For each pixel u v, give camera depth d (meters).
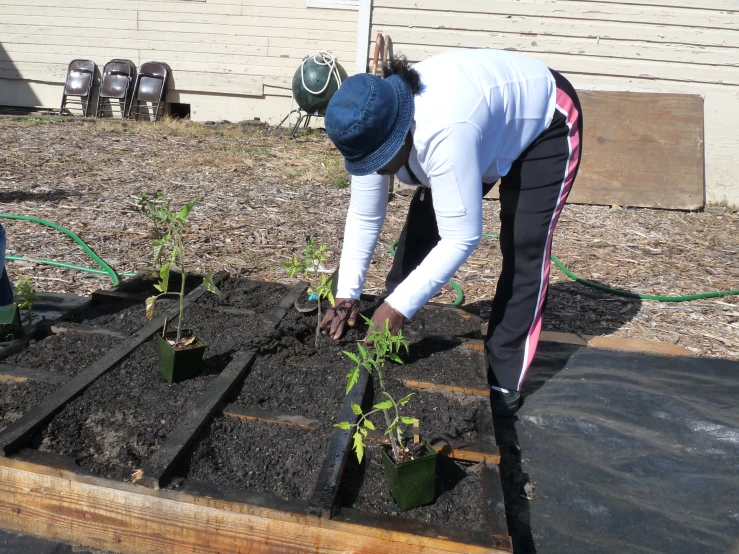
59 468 1.92
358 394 2.44
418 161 2.13
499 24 6.78
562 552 2.06
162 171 7.02
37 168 6.78
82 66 11.34
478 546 1.75
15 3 11.36
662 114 6.73
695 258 5.19
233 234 5.04
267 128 10.66
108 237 4.75
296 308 3.13
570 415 2.80
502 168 2.44
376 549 1.80
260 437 2.19
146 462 1.95
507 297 2.73
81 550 1.95
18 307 2.89
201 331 2.88
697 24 6.56
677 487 2.40
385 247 5.02
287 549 1.85
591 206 6.66
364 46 6.89
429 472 1.91
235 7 10.91
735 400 3.04
